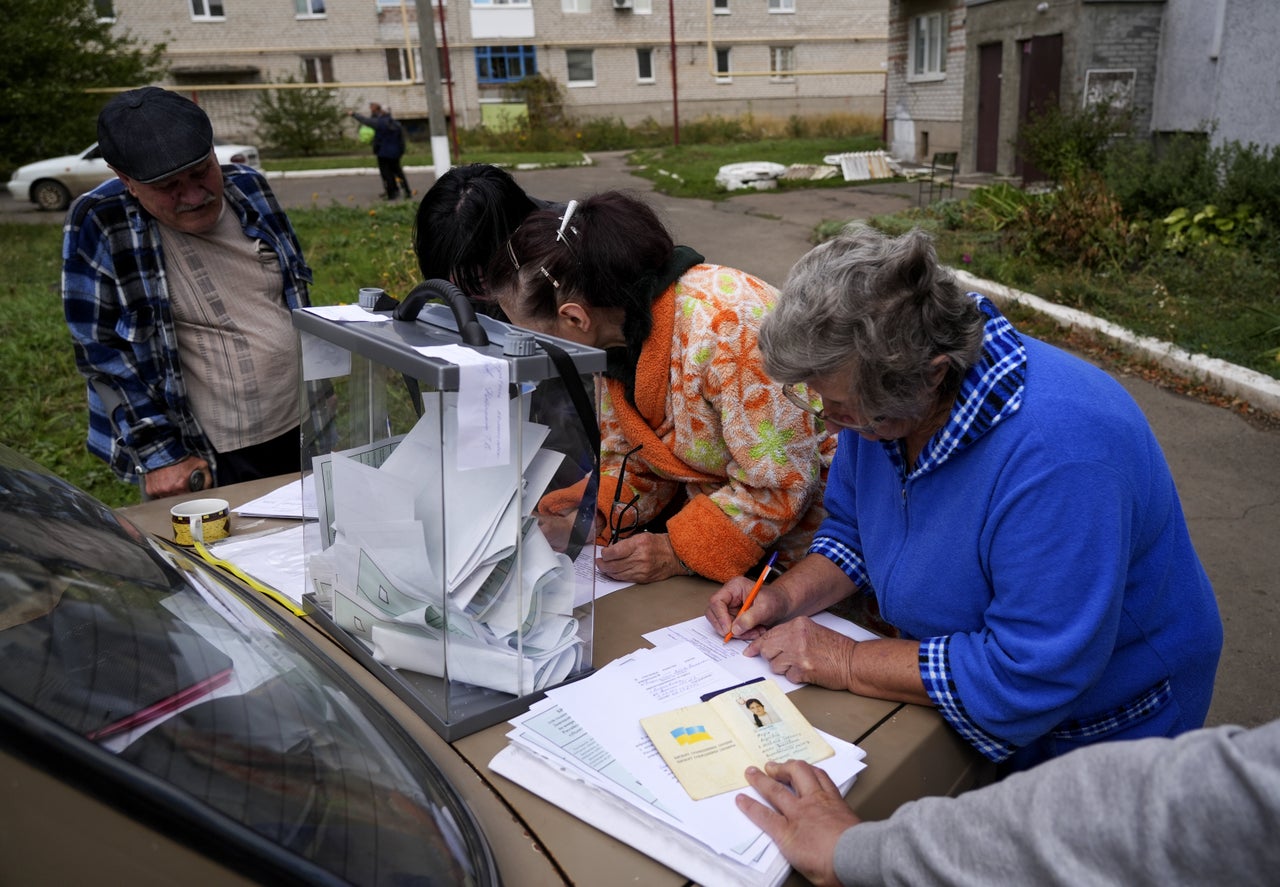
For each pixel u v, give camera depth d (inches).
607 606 68.0
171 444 107.3
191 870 32.9
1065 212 326.6
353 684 50.8
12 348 261.3
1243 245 315.3
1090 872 31.8
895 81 718.5
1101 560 50.4
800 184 608.7
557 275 69.4
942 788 54.1
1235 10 351.6
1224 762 29.7
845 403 52.9
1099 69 474.0
